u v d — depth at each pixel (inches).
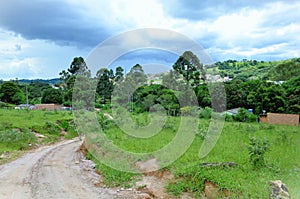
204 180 273.3
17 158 511.5
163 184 300.7
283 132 578.6
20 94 1877.5
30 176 356.2
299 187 248.1
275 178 271.7
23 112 1122.0
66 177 352.8
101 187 311.4
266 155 359.6
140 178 328.2
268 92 1217.4
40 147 674.8
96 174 366.9
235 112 1126.4
